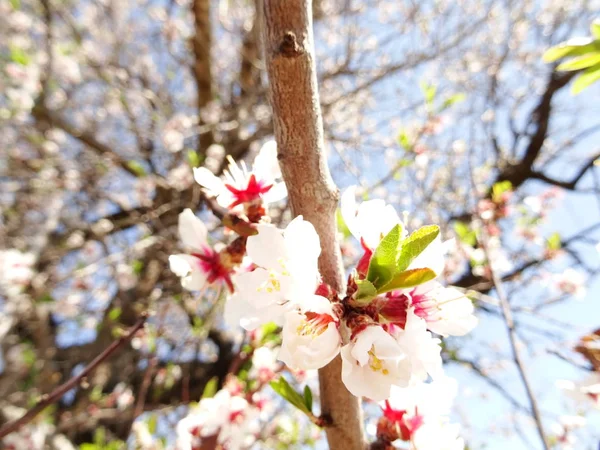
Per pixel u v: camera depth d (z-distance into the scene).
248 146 6.13
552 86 6.78
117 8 7.20
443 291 0.91
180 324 5.09
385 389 0.80
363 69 5.96
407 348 0.83
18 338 4.55
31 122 6.26
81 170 6.10
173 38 7.12
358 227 0.96
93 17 7.18
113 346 1.74
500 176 6.80
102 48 7.13
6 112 5.55
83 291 5.56
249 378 2.50
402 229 0.89
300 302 0.83
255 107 6.15
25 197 6.06
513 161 6.82
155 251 5.42
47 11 6.33
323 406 1.03
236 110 6.14
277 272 0.85
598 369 1.20
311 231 0.85
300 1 0.86
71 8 6.93
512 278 4.83
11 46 5.41
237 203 1.24
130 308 5.09
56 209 6.02
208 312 4.38
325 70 6.34
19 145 6.49
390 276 0.78
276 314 0.86
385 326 0.87
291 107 0.89
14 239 5.06
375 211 0.97
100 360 1.69
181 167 5.73
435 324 0.90
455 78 6.41
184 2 7.14
